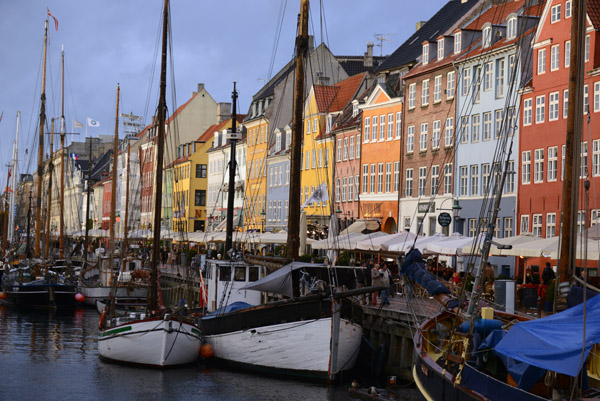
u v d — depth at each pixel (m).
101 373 31.20
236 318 31.30
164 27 35.97
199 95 131.00
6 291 60.25
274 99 96.12
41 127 73.31
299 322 29.23
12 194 114.06
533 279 38.91
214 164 116.06
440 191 61.41
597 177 46.25
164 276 66.31
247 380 29.58
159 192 35.22
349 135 74.94
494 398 15.65
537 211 51.56
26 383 29.58
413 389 27.95
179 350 31.80
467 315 17.33
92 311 56.59
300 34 34.44
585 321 13.20
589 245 30.52
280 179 90.62
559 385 15.27
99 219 161.38
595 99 47.12
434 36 67.56
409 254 21.14
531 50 52.59
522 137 53.28
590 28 47.88
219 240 64.75
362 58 97.81
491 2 65.00
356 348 29.77
